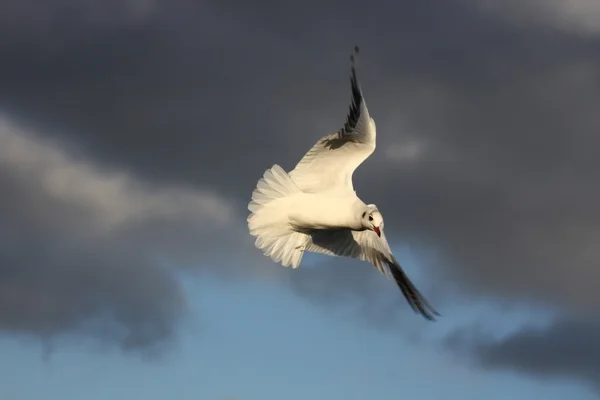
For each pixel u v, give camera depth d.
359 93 19.56
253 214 19.12
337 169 19.47
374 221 18.95
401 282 19.48
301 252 19.38
